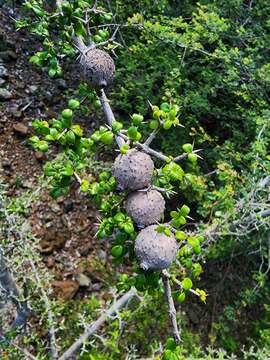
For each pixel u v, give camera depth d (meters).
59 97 4.47
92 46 1.46
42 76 4.49
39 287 2.47
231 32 3.65
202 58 3.81
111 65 1.40
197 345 3.56
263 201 2.69
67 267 3.75
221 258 3.91
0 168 3.52
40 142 1.33
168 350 1.25
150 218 1.20
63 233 3.85
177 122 1.22
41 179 2.66
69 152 1.35
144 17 3.78
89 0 1.73
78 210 3.99
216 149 3.53
